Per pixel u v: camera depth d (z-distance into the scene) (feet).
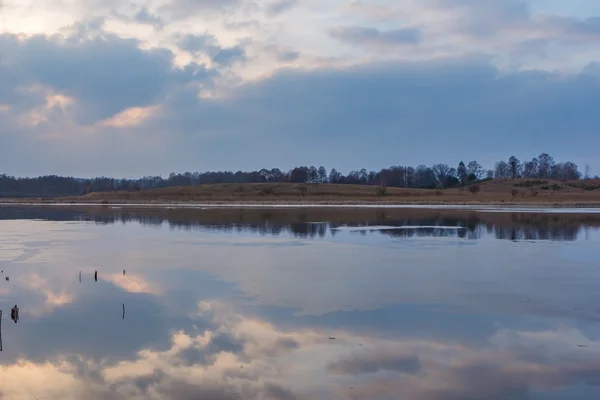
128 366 46.42
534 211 261.24
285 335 54.75
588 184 529.45
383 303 68.03
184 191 493.36
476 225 180.96
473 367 46.14
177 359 48.03
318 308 65.51
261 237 146.41
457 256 108.17
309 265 97.30
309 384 42.63
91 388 41.98
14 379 43.75
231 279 84.07
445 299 70.18
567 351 50.03
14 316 61.00
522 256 108.06
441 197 414.41
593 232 157.17
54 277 86.38
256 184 545.03
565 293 73.67
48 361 47.65
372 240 137.28
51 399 40.16
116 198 463.42
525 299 70.13
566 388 41.81
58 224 196.95
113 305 67.31
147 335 54.75
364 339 53.52
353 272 89.97
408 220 204.23
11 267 96.32
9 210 303.48
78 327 57.67
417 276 86.22
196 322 59.47
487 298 70.69
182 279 84.23
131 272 90.68
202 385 42.47
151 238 145.28
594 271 90.79
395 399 40.04
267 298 70.79
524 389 41.65
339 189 501.56
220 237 147.02
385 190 472.85
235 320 60.23
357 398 40.22
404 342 52.54
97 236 151.43
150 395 40.73
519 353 49.47
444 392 41.19
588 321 59.82
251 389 41.73
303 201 380.58
